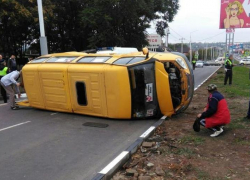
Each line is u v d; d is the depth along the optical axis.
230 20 18.48
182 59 8.00
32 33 22.98
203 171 4.10
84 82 7.64
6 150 5.54
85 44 24.14
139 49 24.22
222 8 18.62
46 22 19.47
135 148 5.17
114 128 6.95
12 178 4.26
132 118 7.62
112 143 5.80
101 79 7.32
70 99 8.17
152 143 5.44
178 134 6.04
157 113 7.64
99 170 4.45
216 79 19.38
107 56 7.86
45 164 4.76
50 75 8.38
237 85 15.07
